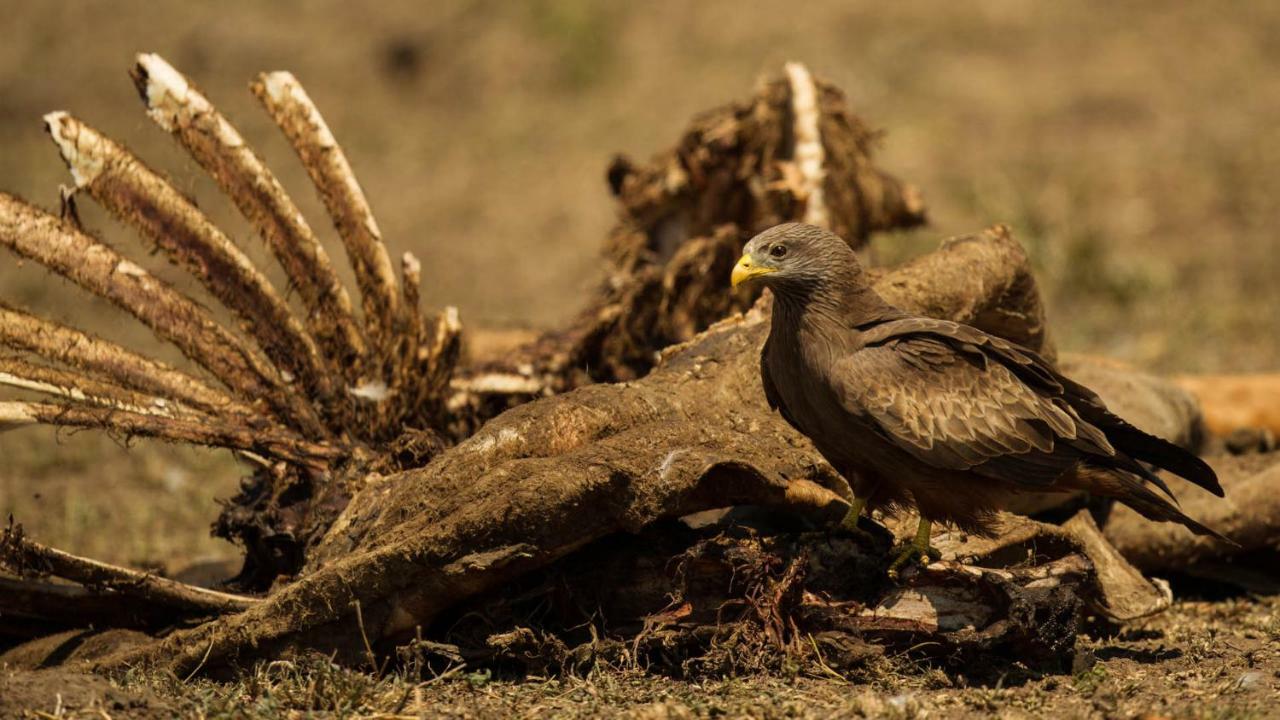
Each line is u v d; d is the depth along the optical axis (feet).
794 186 41.14
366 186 96.73
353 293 58.54
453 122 107.65
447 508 26.12
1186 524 26.71
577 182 93.61
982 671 26.25
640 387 28.35
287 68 113.50
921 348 26.23
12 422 29.09
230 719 23.67
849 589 26.68
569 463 25.54
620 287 41.01
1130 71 101.86
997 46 107.14
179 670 26.55
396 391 32.71
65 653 28.91
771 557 25.99
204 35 115.24
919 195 46.21
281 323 32.14
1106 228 78.13
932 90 100.68
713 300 41.37
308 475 30.50
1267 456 39.04
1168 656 28.55
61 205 30.91
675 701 24.57
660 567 26.37
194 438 29.94
